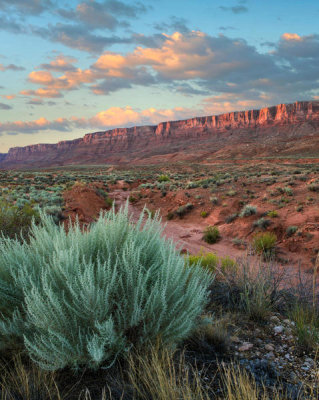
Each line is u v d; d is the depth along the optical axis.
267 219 15.05
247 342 3.27
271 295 4.56
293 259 10.95
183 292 2.90
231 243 14.16
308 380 2.56
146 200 27.78
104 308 2.43
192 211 21.58
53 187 34.03
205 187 28.67
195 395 2.17
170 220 21.20
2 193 24.86
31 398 2.11
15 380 2.21
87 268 2.50
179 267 2.93
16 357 2.45
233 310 4.21
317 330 3.48
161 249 2.97
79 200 20.91
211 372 2.60
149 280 2.83
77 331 2.43
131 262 2.68
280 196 19.84
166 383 2.10
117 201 27.89
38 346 2.41
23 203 17.22
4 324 2.45
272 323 3.83
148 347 2.55
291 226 13.47
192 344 3.06
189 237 16.11
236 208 20.06
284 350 3.12
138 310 2.43
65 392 2.23
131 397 2.17
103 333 2.31
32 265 2.99
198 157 181.50
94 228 3.23
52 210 14.28
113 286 2.58
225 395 2.24
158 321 2.52
